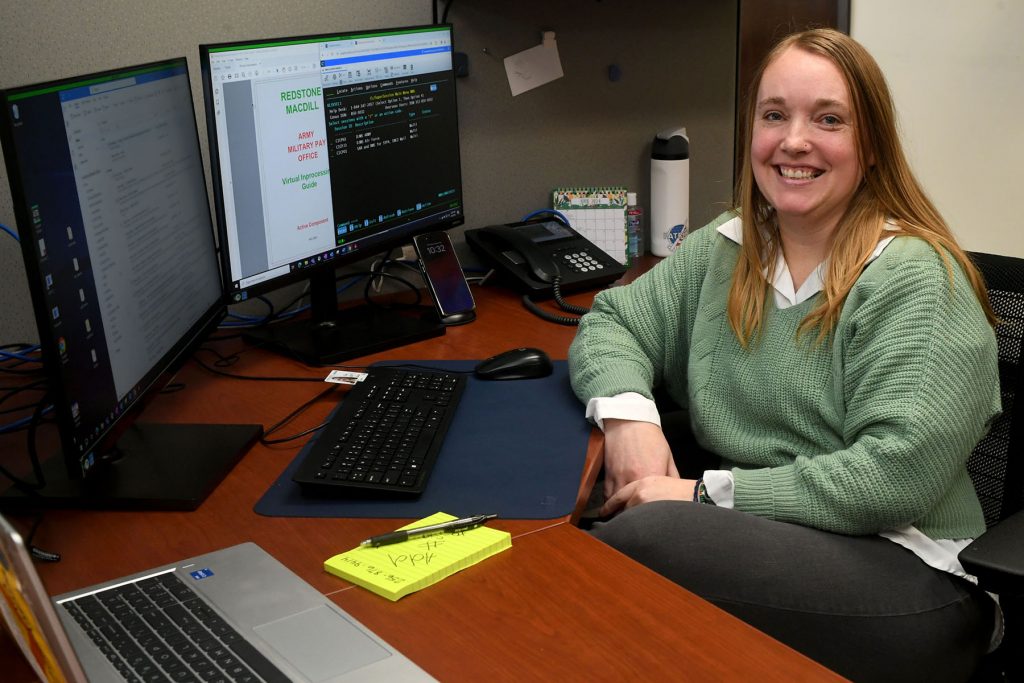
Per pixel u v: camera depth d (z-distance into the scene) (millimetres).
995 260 1246
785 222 1248
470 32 1804
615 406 1236
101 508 1021
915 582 1074
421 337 1530
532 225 1861
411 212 1630
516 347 1493
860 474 1086
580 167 1989
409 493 1020
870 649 1044
